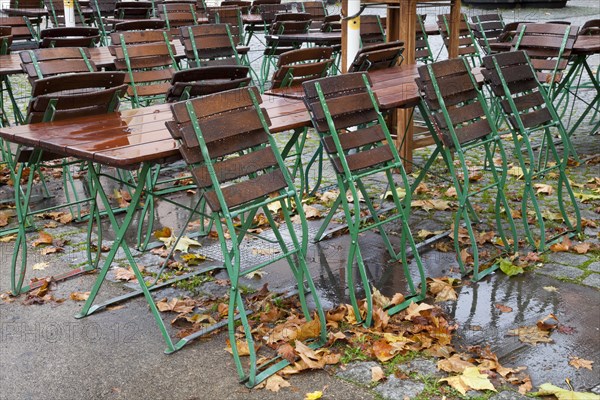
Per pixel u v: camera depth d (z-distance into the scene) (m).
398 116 6.07
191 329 3.54
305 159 6.82
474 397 2.93
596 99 6.96
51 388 3.06
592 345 3.36
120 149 3.25
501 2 20.30
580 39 7.18
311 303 3.85
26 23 9.16
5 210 5.46
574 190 5.69
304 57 5.34
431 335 3.40
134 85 5.79
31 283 4.08
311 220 5.17
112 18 10.81
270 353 3.31
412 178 6.04
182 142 3.10
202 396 2.98
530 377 3.09
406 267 3.85
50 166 4.09
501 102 4.54
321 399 2.94
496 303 3.82
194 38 6.15
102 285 4.12
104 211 5.29
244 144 3.29
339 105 3.57
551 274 4.17
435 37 14.97
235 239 3.10
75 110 4.16
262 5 10.66
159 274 4.05
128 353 3.34
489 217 5.14
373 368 3.12
